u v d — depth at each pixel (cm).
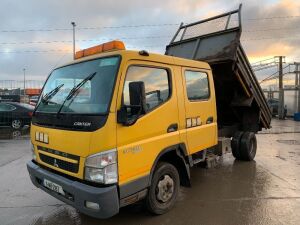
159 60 447
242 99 764
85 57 443
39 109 471
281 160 825
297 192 560
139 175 404
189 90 509
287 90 2459
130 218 456
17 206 515
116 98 373
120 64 384
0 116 1622
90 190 360
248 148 793
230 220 444
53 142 418
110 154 364
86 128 371
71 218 465
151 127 421
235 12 672
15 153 973
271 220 442
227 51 653
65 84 444
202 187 593
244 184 610
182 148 485
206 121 556
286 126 1764
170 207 474
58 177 406
